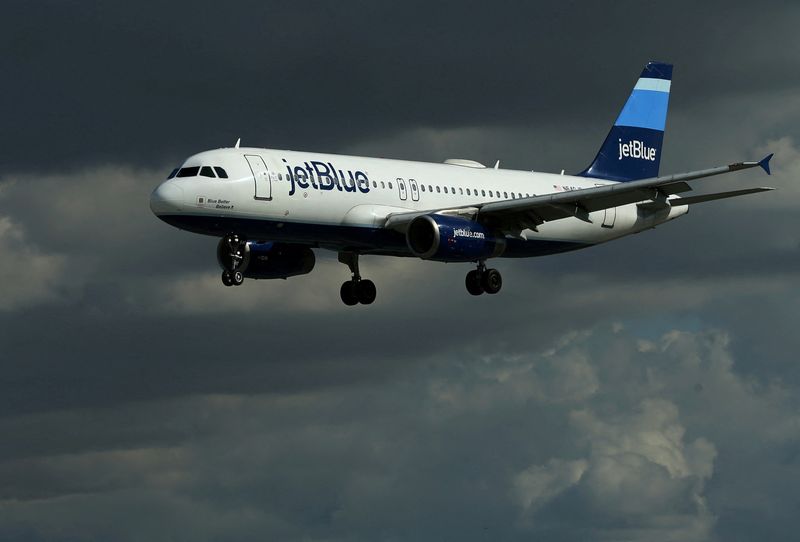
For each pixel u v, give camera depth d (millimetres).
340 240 196000
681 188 191750
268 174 186000
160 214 183500
